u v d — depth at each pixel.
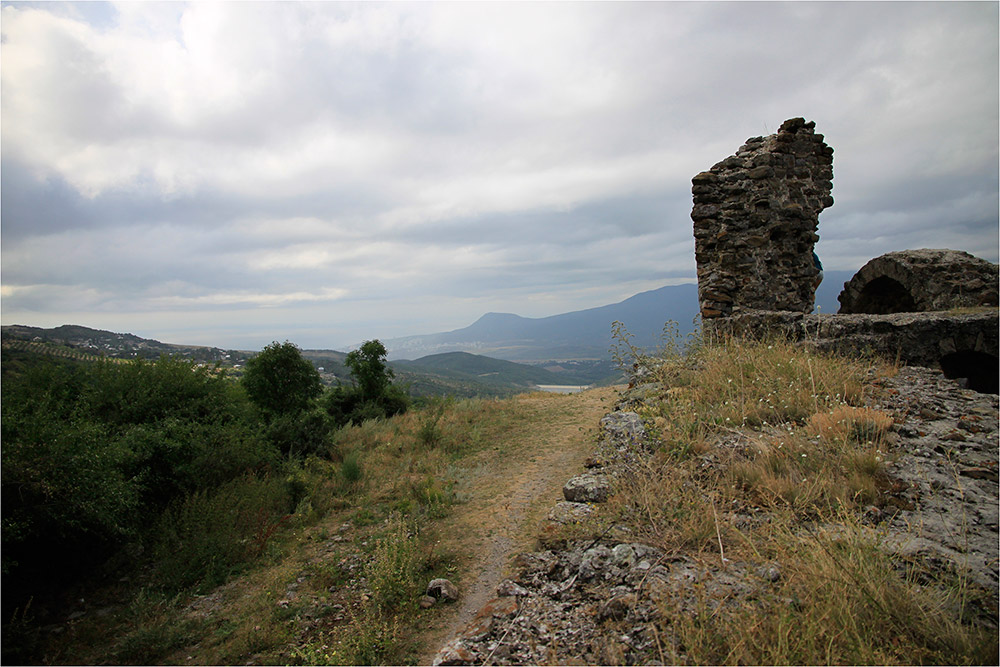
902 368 7.77
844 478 4.59
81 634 5.25
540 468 9.01
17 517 5.64
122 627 5.38
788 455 5.12
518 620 3.80
